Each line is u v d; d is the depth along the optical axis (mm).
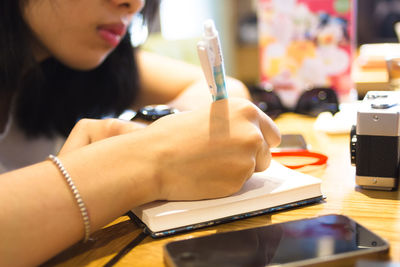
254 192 455
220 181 443
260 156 478
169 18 2148
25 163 868
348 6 981
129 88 1010
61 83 938
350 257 333
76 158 427
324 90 999
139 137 453
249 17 2859
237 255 342
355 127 536
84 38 723
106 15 709
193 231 426
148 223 425
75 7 691
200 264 330
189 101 916
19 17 703
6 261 369
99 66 955
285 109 1062
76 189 402
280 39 1051
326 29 1008
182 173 440
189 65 1138
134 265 372
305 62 1037
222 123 456
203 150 444
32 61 758
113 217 421
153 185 437
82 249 410
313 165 613
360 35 1121
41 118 915
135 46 1038
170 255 347
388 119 478
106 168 424
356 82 937
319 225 390
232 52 2922
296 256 335
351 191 507
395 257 341
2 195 385
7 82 782
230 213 441
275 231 381
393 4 1079
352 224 389
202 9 2477
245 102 478
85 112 992
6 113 862
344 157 654
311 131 840
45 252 383
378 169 497
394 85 698
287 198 461
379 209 447
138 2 728
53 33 719
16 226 374
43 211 386
